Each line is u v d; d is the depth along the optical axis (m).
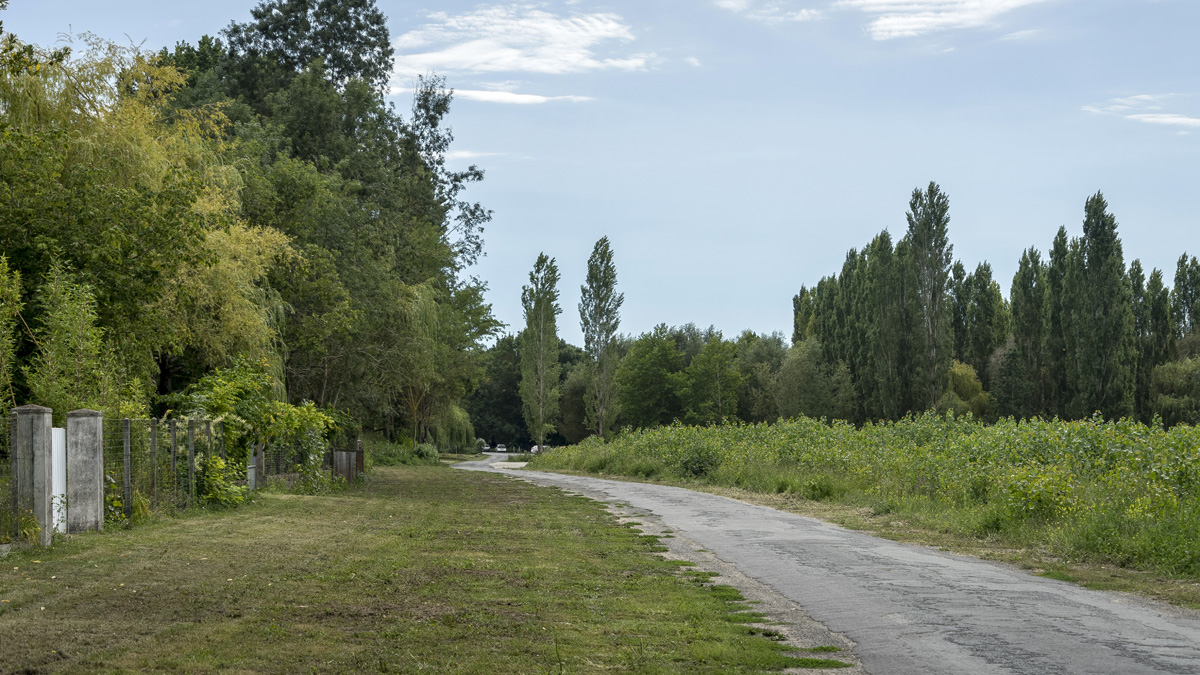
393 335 41.41
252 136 35.19
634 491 26.81
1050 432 19.17
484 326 75.25
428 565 10.38
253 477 20.06
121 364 17.77
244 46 50.47
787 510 19.84
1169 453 14.69
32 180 17.22
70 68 19.70
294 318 32.56
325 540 12.66
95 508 12.45
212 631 6.67
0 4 14.13
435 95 58.41
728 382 85.81
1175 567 10.30
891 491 20.59
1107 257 58.38
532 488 28.53
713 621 7.59
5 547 10.26
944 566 11.02
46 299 15.36
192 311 22.33
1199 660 6.13
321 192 33.56
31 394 14.66
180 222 18.75
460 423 84.88
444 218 61.25
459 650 6.27
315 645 6.32
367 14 52.91
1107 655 6.29
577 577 9.91
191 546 11.45
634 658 6.18
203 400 18.12
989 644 6.67
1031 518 13.98
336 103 42.69
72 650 6.00
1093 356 58.34
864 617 7.76
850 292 77.88
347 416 34.56
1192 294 71.19
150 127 22.12
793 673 5.86
